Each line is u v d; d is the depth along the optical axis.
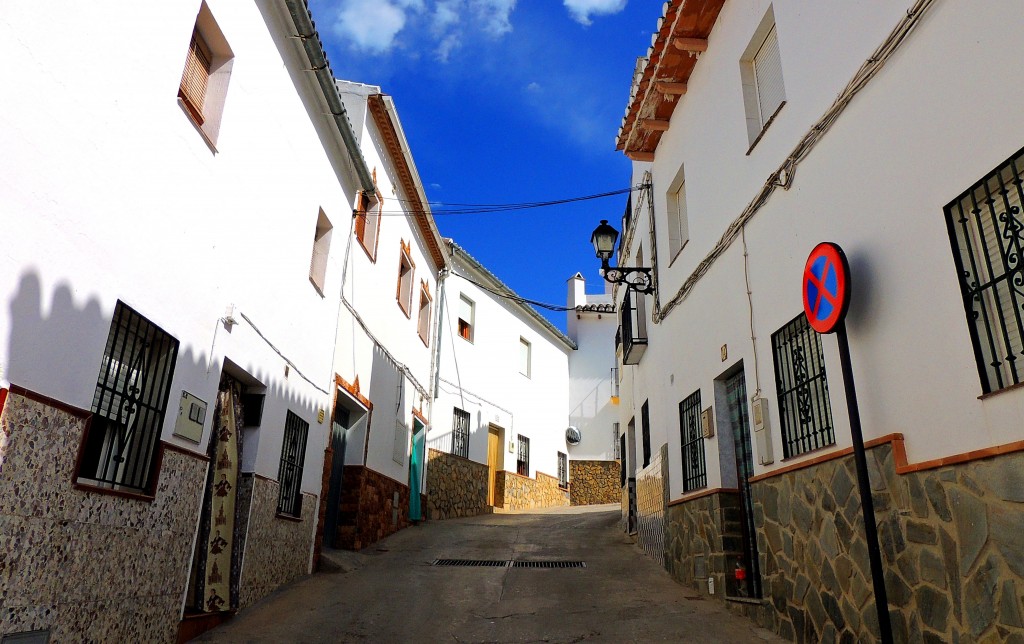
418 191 12.47
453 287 16.56
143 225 4.56
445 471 15.09
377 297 10.83
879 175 4.34
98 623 4.09
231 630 5.61
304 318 7.84
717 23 7.56
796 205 5.46
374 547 10.05
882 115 4.34
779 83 6.21
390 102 10.36
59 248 3.74
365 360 10.25
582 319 23.62
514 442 18.84
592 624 6.01
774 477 5.67
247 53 6.18
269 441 6.83
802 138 5.36
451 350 16.06
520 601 6.87
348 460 10.00
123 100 4.31
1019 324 3.26
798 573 5.19
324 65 7.50
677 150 9.02
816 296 4.58
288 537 7.41
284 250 7.18
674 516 8.37
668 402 9.05
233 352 6.00
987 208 3.52
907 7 4.13
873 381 4.32
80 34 3.89
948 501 3.59
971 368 3.50
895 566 4.00
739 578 6.55
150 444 4.76
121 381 4.50
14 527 3.39
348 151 8.99
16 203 3.43
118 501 4.30
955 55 3.70
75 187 3.86
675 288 8.92
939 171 3.79
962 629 3.46
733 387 7.08
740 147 6.71
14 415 3.39
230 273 5.91
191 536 5.28
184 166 5.09
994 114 3.40
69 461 3.81
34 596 3.54
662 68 8.40
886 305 4.22
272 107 6.79
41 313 3.60
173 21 4.91
